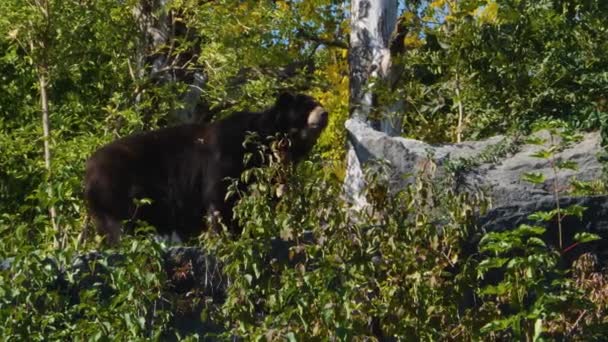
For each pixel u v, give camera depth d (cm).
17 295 1205
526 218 1329
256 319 1230
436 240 1188
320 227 1209
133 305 1201
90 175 1648
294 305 1191
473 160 1605
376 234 1200
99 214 1647
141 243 1226
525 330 1138
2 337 1196
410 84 1912
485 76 1870
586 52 1870
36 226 1427
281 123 1647
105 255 1262
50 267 1223
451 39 1877
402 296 1176
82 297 1202
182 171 1656
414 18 1873
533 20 1886
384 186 1231
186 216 1656
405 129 2023
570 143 1625
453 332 1176
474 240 1266
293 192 1241
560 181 1598
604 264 1320
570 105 1794
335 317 1144
